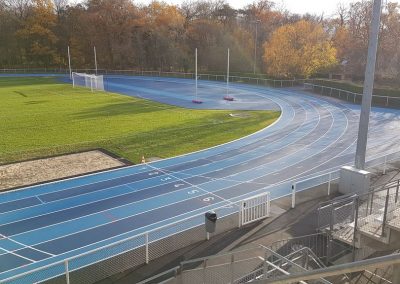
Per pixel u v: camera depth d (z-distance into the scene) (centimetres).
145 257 1193
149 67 8375
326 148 2586
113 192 1836
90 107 4128
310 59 6097
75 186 1906
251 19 8506
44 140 2755
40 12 8588
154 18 8488
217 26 7838
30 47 8725
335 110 4012
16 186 1898
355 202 1189
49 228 1488
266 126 3259
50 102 4441
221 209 1633
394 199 1327
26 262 1250
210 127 3200
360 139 1669
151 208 1662
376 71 5556
